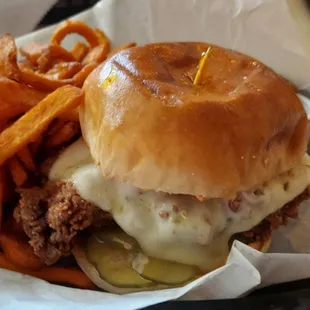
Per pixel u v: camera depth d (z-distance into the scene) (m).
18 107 0.20
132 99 0.17
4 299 0.17
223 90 0.18
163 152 0.17
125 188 0.18
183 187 0.17
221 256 0.19
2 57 0.21
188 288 0.17
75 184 0.19
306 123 0.19
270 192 0.19
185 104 0.17
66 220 0.18
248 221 0.19
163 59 0.19
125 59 0.18
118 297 0.17
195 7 0.28
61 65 0.23
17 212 0.19
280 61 0.27
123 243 0.19
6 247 0.20
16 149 0.19
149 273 0.19
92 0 0.36
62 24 0.26
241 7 0.27
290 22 0.26
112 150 0.17
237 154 0.17
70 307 0.17
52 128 0.20
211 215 0.18
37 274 0.20
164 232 0.18
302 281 0.19
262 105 0.17
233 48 0.28
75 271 0.20
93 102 0.18
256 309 0.17
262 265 0.17
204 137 0.16
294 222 0.22
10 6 0.32
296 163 0.19
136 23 0.29
